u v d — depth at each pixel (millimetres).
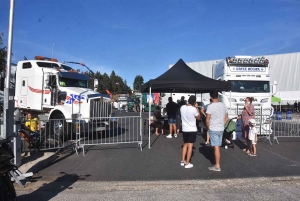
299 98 29312
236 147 9156
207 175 6113
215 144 6383
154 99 29062
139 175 6156
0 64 18156
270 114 10812
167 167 6762
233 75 12148
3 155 3900
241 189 5223
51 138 9188
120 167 6797
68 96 10664
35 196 4926
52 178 5977
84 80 12305
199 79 9859
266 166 6805
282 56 31375
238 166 6805
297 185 5438
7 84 5863
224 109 6418
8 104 5887
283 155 7969
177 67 10734
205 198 4770
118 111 38438
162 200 4703
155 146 9383
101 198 4820
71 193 5082
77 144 8688
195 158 7641
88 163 7199
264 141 10320
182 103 12852
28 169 6301
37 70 11508
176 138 11164
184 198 4781
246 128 8266
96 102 10531
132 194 5008
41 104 11297
